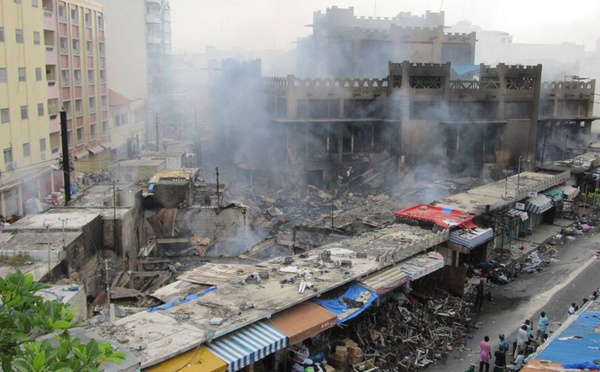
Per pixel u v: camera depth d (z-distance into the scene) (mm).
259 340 18438
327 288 21859
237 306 19906
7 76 40844
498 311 28812
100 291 27641
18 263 23750
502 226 35188
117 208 32500
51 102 49156
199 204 40000
